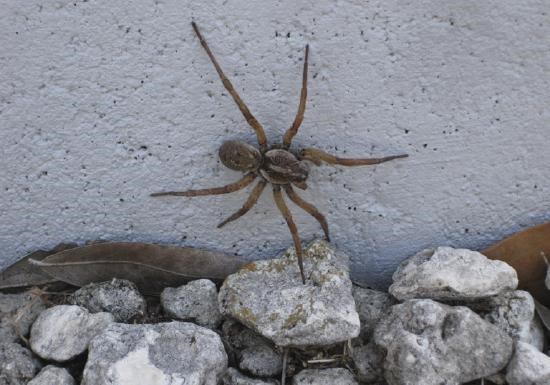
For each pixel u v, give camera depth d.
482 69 0.47
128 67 0.46
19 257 0.48
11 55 0.46
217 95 0.47
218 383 0.46
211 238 0.49
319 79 0.47
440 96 0.47
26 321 0.47
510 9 0.46
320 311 0.46
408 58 0.46
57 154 0.47
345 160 0.47
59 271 0.48
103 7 0.45
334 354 0.47
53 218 0.48
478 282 0.47
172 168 0.48
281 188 0.48
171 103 0.47
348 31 0.46
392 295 0.48
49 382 0.45
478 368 0.46
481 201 0.48
